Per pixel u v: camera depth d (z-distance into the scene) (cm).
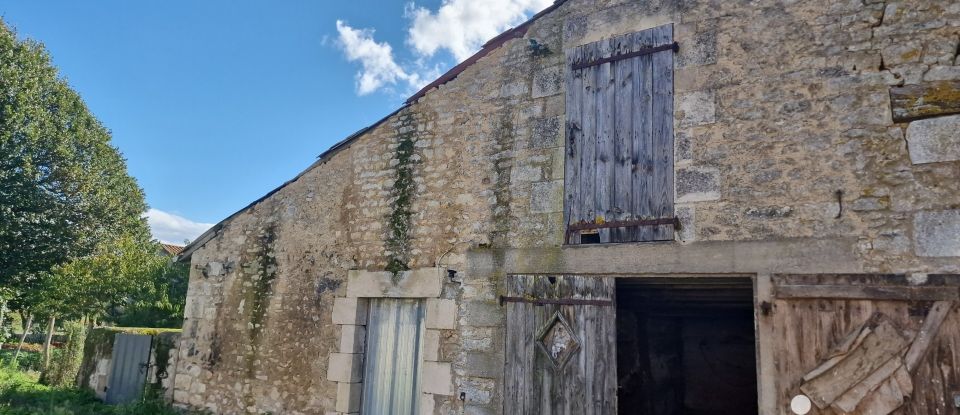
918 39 386
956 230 352
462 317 512
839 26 409
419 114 580
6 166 1357
